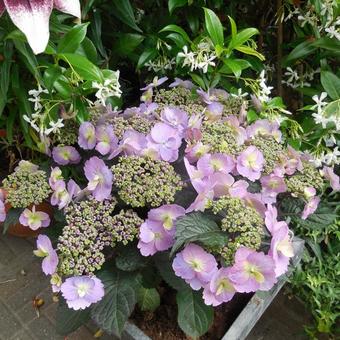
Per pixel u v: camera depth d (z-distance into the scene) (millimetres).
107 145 514
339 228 644
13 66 548
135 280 481
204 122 542
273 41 767
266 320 691
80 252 450
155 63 676
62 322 492
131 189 458
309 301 632
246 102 600
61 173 534
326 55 639
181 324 463
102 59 685
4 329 690
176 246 414
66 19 564
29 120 551
